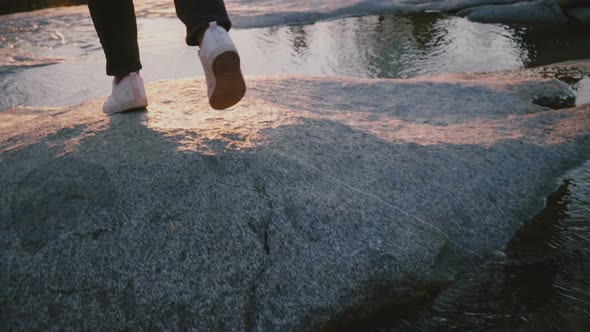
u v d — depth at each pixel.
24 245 1.74
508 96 3.39
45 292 1.66
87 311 1.63
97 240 1.73
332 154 2.18
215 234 1.76
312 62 5.31
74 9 9.45
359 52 5.59
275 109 2.54
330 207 1.90
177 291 1.66
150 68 5.35
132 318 1.62
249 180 1.91
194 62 5.52
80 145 2.06
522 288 1.88
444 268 1.95
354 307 1.76
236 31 6.87
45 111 4.19
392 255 1.84
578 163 2.60
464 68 4.85
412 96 3.30
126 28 2.05
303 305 1.70
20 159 2.05
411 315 1.81
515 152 2.54
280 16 7.30
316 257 1.77
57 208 1.81
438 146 2.45
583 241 2.11
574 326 1.69
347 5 7.64
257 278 1.71
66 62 5.87
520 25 6.43
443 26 6.56
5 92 4.88
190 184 1.87
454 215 2.12
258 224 1.80
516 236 2.16
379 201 2.00
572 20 6.54
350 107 3.09
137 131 2.14
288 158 2.05
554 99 3.53
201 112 2.45
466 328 1.73
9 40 7.06
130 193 1.83
